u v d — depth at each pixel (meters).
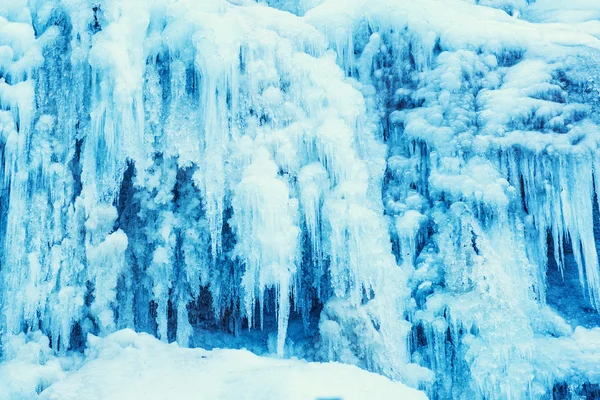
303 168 7.79
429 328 7.83
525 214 8.02
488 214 7.89
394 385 5.94
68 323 7.31
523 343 7.30
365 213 7.65
